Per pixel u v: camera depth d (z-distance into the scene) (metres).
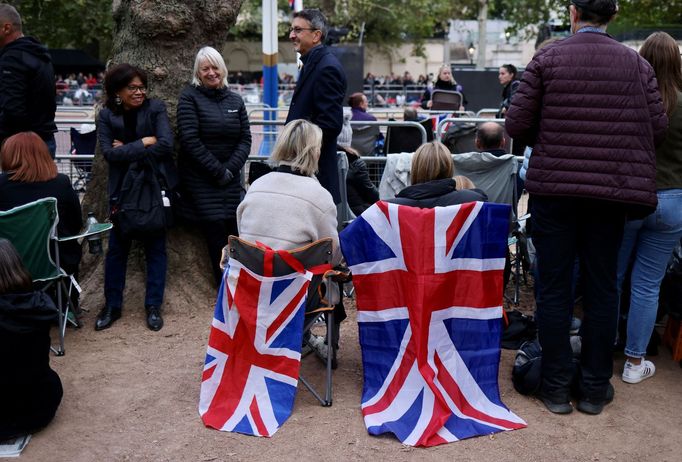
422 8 45.59
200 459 3.50
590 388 3.92
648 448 3.60
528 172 3.80
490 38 56.38
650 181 3.63
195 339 5.00
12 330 3.52
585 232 3.83
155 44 5.60
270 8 11.27
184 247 5.68
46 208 4.47
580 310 5.49
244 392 3.93
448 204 3.97
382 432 3.68
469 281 3.90
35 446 3.63
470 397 3.90
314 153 4.09
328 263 3.97
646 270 4.20
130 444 3.65
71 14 31.97
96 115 5.91
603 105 3.62
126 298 5.48
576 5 3.74
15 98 5.24
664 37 4.09
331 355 4.22
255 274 3.90
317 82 5.00
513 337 4.85
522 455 3.52
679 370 4.53
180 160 5.42
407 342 3.90
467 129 8.55
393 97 33.38
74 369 4.50
